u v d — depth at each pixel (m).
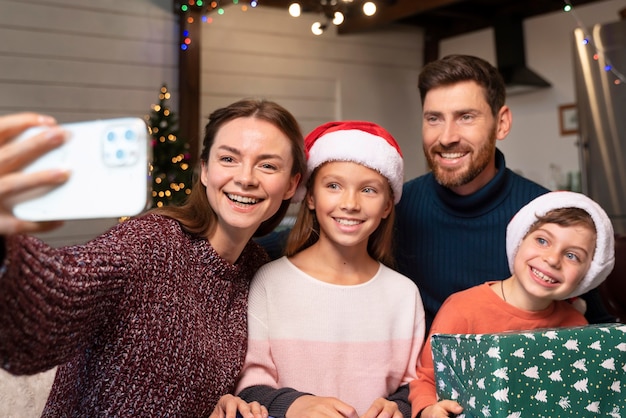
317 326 1.38
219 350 1.25
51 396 1.17
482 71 1.66
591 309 1.70
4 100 4.52
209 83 5.30
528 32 5.45
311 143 1.45
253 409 1.15
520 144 5.58
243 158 1.20
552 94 5.31
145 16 5.06
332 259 1.43
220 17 5.33
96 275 0.98
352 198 1.37
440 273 1.73
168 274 1.17
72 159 0.72
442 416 1.13
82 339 1.00
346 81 5.92
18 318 0.83
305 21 5.70
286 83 5.63
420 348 1.47
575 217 1.35
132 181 0.72
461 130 1.66
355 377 1.38
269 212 1.24
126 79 4.98
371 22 5.54
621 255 1.93
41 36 4.65
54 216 0.72
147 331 1.12
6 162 0.65
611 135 4.29
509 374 1.04
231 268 1.27
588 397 1.08
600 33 4.32
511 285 1.46
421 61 6.36
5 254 0.77
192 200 1.30
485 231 1.69
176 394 1.16
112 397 1.10
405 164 6.25
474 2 5.47
